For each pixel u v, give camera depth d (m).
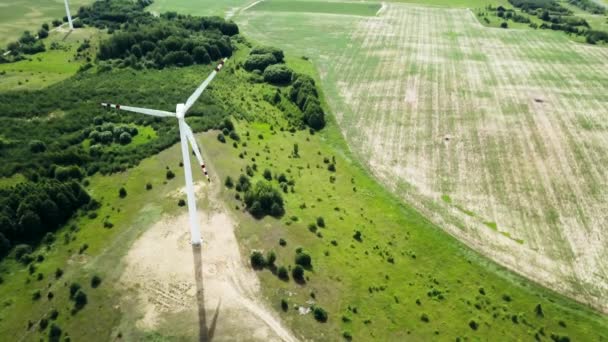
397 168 103.06
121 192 87.62
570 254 79.31
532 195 93.88
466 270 75.88
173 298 66.56
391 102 134.62
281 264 72.50
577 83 147.25
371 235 82.12
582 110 129.25
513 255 79.12
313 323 63.94
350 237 80.69
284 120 123.19
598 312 69.06
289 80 146.12
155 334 61.34
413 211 89.44
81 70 147.75
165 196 86.88
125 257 73.56
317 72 157.00
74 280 69.62
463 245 81.12
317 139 115.62
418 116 126.06
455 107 130.88
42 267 72.88
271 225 80.31
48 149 101.12
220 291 67.75
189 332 61.59
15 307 66.31
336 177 99.25
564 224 86.00
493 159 105.94
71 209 83.69
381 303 68.38
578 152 108.75
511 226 85.62
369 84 147.38
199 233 74.81
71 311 64.81
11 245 76.31
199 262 72.50
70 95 127.38
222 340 60.66
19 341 61.53
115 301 66.12
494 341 63.88
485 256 78.94
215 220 80.88
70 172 91.94
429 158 106.69
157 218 81.50
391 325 65.12
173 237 77.38
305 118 123.25
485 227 85.38
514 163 104.44
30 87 136.25
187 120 114.00
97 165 96.19
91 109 119.38
